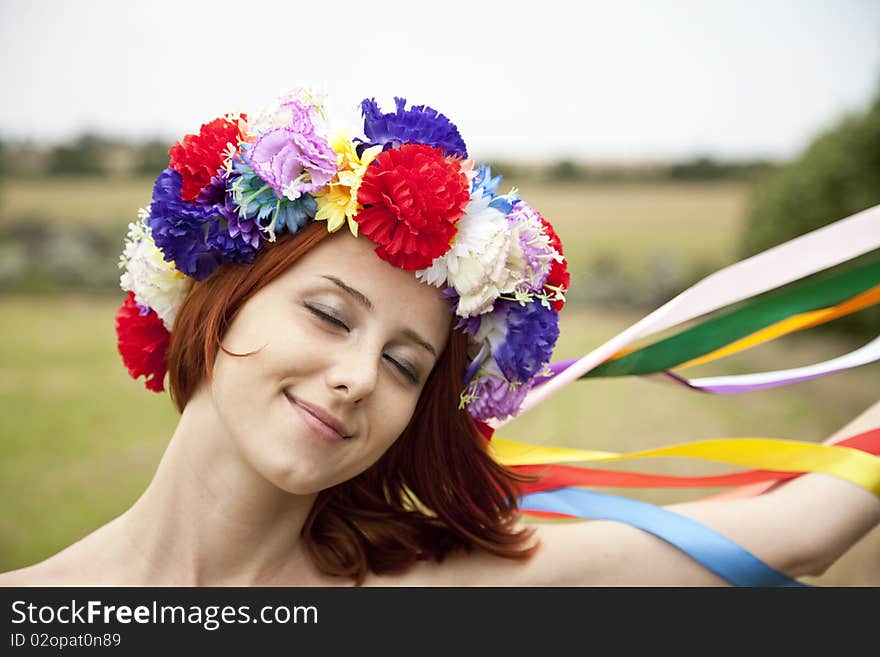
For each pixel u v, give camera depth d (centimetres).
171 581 232
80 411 1048
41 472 838
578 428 952
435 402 242
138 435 960
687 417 1009
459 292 218
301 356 211
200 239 219
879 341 284
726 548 245
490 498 254
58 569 234
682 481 279
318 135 216
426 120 224
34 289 1892
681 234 2189
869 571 441
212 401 225
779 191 1516
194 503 229
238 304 220
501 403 244
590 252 2081
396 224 211
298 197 214
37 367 1270
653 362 281
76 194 2367
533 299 234
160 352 251
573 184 2631
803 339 1430
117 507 759
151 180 2536
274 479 215
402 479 259
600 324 1719
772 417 1021
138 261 236
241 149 218
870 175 1416
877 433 261
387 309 216
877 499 249
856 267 276
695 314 273
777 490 258
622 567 250
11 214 2142
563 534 256
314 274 215
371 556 254
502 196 229
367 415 219
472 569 253
